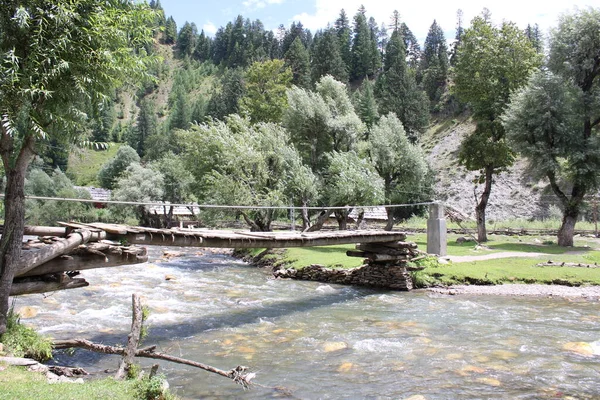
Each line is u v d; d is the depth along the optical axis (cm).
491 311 1373
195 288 1769
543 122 2892
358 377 799
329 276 1994
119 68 708
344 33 13862
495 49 3478
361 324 1208
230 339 1048
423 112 8469
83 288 1645
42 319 1151
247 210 2897
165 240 1040
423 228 4456
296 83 9250
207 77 19675
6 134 687
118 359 852
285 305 1470
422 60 13662
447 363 878
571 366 860
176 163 5866
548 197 5800
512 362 884
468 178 6894
